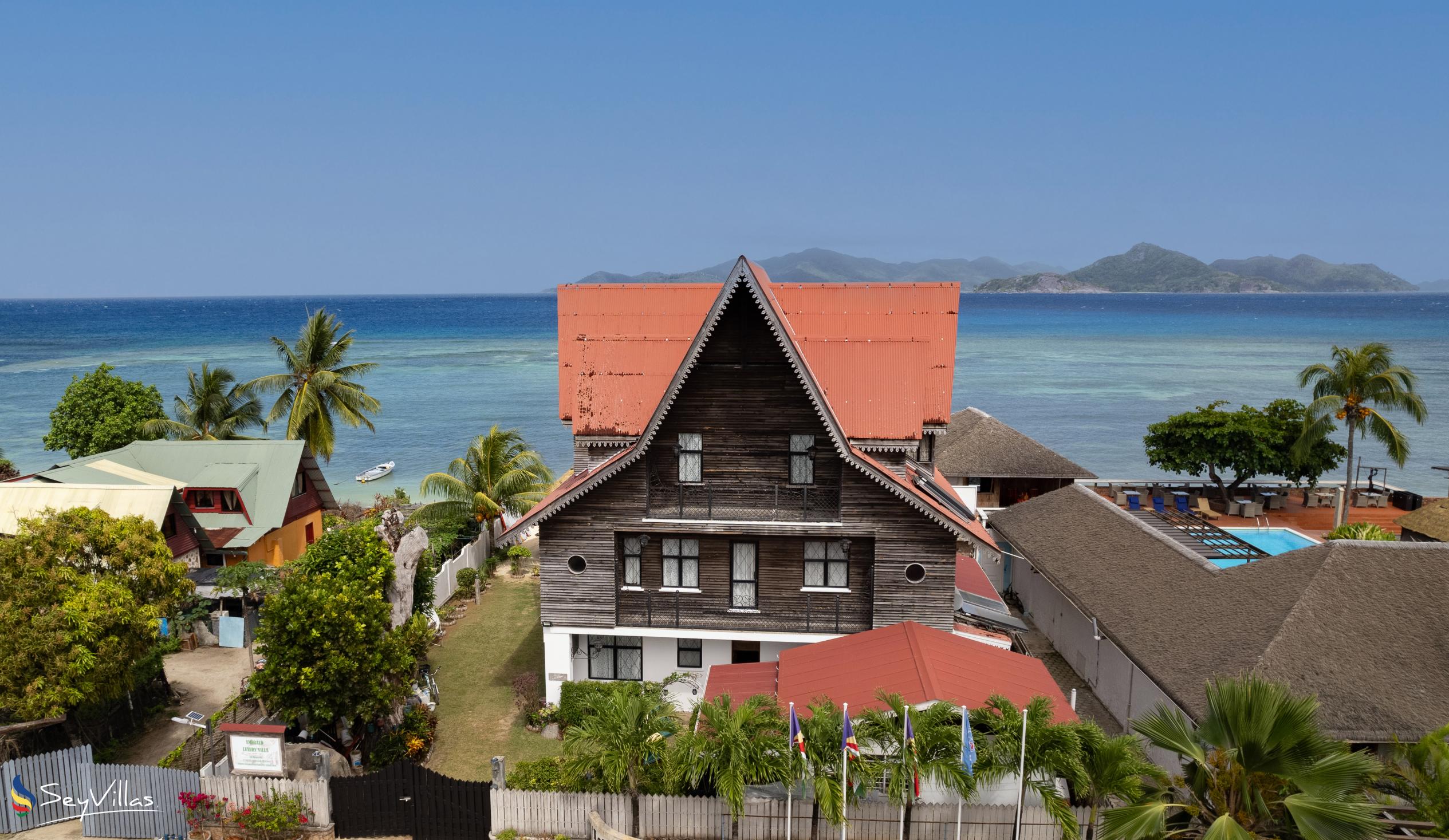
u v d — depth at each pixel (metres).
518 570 44.97
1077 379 134.62
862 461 26.02
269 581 32.34
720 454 27.64
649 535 28.12
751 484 27.58
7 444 82.94
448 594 39.50
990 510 43.66
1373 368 49.16
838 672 23.44
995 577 41.81
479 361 159.50
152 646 25.58
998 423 50.94
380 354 174.62
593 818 19.97
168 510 35.69
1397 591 22.98
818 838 19.86
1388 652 21.55
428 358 166.00
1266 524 50.69
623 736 19.62
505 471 47.91
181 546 36.84
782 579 27.95
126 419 54.59
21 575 23.05
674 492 27.81
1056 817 17.72
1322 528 49.97
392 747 25.41
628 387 28.94
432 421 97.69
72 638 22.20
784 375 27.05
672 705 22.39
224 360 153.38
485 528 45.97
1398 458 48.19
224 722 24.72
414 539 31.81
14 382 123.12
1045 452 48.53
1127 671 27.11
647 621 28.22
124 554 25.08
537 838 20.44
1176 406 108.00
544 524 27.81
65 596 23.03
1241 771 15.67
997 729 19.12
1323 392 50.59
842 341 28.62
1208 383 129.38
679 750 19.20
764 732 19.59
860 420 27.44
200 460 42.06
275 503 41.06
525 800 20.34
